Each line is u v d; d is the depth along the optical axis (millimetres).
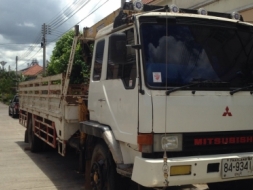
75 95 6961
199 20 4727
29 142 10969
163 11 4836
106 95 5234
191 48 4594
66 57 13461
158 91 4234
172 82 4344
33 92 10203
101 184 5289
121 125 4723
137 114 4289
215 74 4602
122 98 4715
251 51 4977
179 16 4621
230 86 4621
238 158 4328
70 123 6922
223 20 4855
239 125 4586
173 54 4477
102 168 5312
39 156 10055
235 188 5430
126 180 5066
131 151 4625
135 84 4395
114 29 5094
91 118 5887
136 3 4852
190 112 4301
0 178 7586
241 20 5398
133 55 4559
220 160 4238
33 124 10312
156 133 4188
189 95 4332
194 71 4512
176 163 4020
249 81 4801
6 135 15188
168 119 4207
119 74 4902
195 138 4336
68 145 7117
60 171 8219
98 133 5230
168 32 4531
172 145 4227
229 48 4828
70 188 6809
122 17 4977
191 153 4336
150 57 4367
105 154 5188
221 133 4484
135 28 4461
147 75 4289
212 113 4414
